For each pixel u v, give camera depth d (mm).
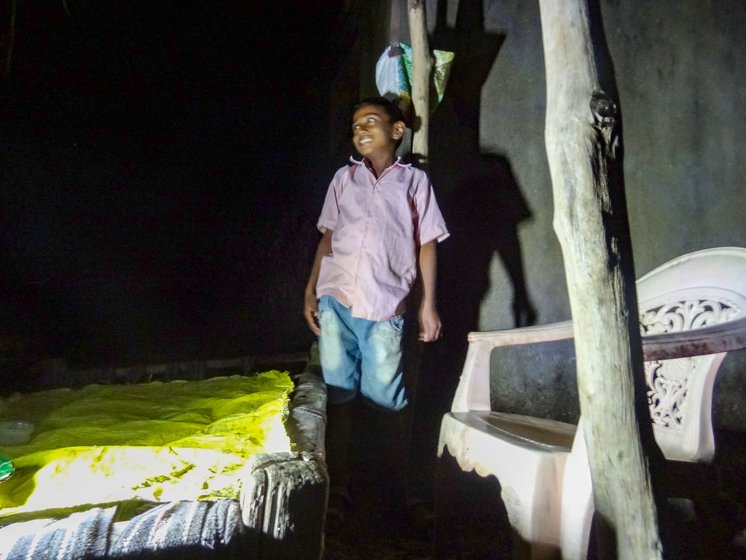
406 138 3016
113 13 5867
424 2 2766
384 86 2881
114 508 1260
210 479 1498
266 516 1218
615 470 1354
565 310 2859
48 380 3072
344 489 2502
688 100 2750
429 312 2439
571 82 1396
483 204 2992
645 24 2854
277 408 2008
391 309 2346
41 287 5648
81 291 5977
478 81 3043
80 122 5977
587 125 1379
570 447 1762
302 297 6258
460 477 2295
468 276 2984
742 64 2645
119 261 6262
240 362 3766
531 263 2912
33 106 5492
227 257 6590
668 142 2783
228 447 1705
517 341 2303
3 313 5320
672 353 1595
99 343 5707
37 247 5672
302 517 1239
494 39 3033
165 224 6492
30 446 1789
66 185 5898
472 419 2189
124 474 1524
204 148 6723
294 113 6992
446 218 3010
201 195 6656
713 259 2117
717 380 2633
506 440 1825
